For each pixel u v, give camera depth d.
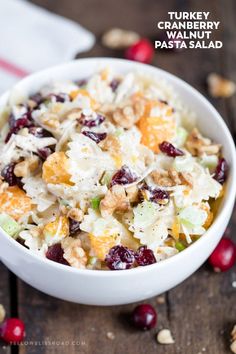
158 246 0.55
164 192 0.55
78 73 0.64
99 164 0.55
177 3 0.80
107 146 0.56
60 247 0.54
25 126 0.58
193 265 0.56
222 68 0.76
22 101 0.62
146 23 0.79
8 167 0.56
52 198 0.55
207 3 0.80
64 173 0.54
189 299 0.61
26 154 0.56
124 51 0.77
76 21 0.79
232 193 0.56
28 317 0.60
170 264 0.53
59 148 0.56
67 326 0.60
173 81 0.63
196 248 0.54
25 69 0.74
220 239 0.60
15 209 0.55
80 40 0.76
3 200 0.55
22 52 0.74
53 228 0.54
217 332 0.60
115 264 0.53
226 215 0.55
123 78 0.63
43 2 0.79
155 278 0.54
